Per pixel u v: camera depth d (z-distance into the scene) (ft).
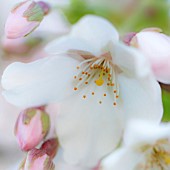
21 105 0.53
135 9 0.63
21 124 0.53
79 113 0.54
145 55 0.49
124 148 0.47
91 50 0.54
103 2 0.62
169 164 0.52
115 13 0.63
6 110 0.72
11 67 0.52
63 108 0.54
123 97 0.54
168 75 0.49
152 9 0.61
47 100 0.54
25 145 0.52
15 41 0.63
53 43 0.51
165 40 0.50
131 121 0.47
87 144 0.54
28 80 0.53
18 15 0.53
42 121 0.53
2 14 0.69
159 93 0.49
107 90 0.55
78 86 0.55
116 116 0.54
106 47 0.53
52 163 0.52
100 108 0.54
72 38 0.51
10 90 0.52
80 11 0.61
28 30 0.53
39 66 0.53
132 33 0.51
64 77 0.54
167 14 0.61
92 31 0.51
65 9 0.61
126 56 0.51
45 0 0.57
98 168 0.53
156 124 0.47
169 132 0.46
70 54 0.54
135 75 0.52
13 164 0.68
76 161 0.53
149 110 0.51
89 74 0.56
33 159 0.51
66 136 0.54
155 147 0.51
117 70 0.55
